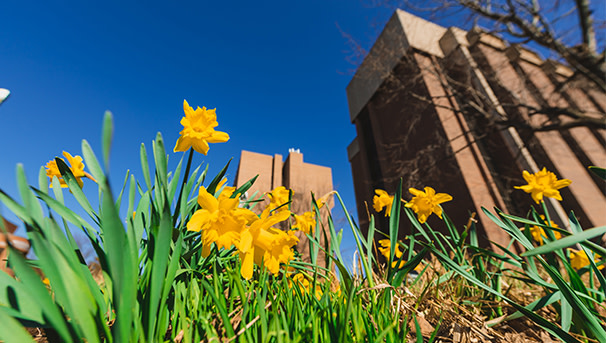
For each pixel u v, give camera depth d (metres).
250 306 0.73
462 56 11.24
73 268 0.51
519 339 0.89
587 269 1.19
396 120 13.42
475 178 9.43
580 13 5.98
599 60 5.77
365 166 15.22
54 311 0.41
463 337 0.86
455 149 9.96
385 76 12.02
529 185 1.51
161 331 0.57
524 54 10.36
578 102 9.69
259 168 20.14
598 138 9.59
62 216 0.59
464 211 9.11
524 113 9.41
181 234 0.62
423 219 1.35
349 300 0.57
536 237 1.58
